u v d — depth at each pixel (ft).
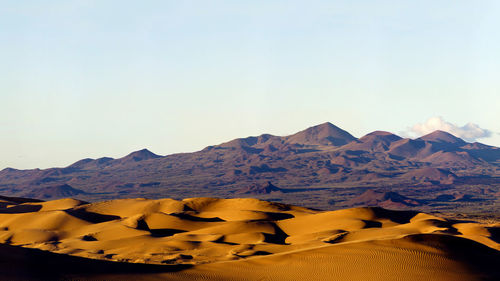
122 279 156.97
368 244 192.24
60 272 156.35
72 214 461.78
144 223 434.30
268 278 166.71
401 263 175.63
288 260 181.88
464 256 183.83
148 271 168.86
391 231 351.46
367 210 433.89
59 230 424.87
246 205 513.86
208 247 331.57
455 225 399.44
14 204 573.74
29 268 155.53
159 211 514.68
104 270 164.45
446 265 175.01
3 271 149.18
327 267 173.99
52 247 349.00
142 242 347.77
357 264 175.32
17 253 167.53
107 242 353.31
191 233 395.14
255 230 393.09
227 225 402.52
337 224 402.31
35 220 443.32
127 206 530.27
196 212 483.92
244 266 178.60
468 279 165.07
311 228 401.90
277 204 519.19
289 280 165.17
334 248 190.29
